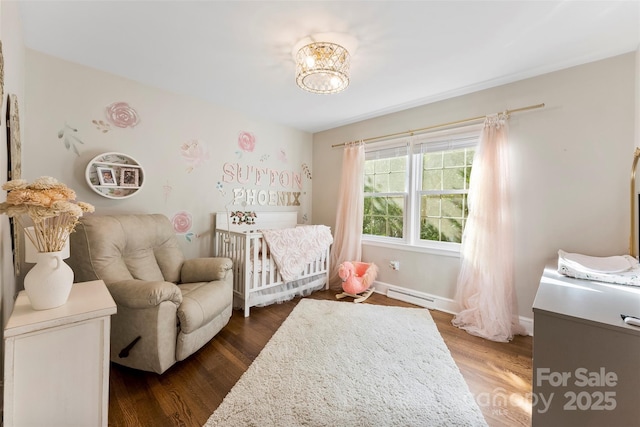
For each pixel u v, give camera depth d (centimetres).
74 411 113
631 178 183
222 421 134
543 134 227
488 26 168
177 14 162
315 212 432
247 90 275
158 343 164
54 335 108
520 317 237
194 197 301
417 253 309
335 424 133
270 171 376
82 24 173
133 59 217
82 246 188
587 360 101
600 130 203
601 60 202
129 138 254
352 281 314
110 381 165
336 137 401
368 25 168
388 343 212
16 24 155
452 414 141
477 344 215
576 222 212
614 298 125
